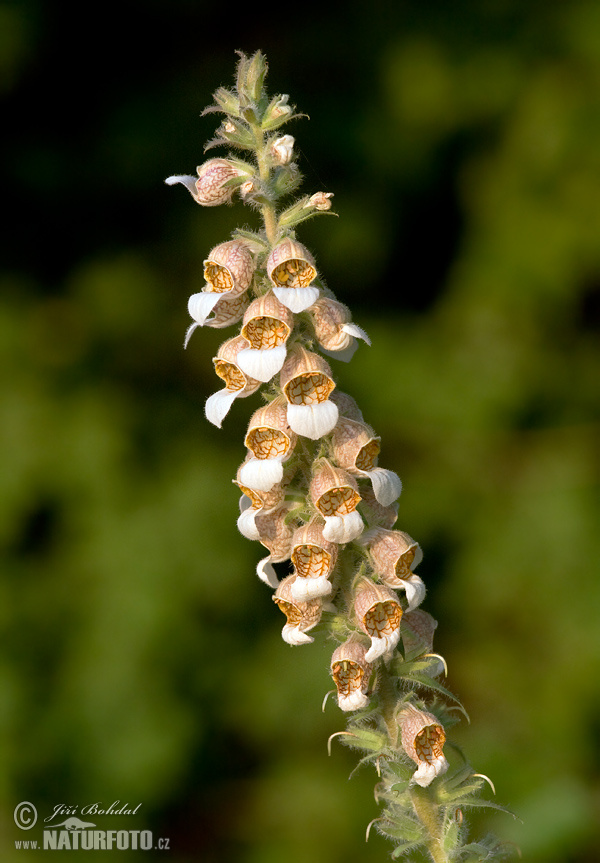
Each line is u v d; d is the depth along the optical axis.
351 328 0.67
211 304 0.66
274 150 0.67
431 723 0.67
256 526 0.67
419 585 0.67
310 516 0.67
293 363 0.66
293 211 0.67
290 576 0.67
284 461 0.67
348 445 0.67
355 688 0.67
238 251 0.67
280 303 0.66
